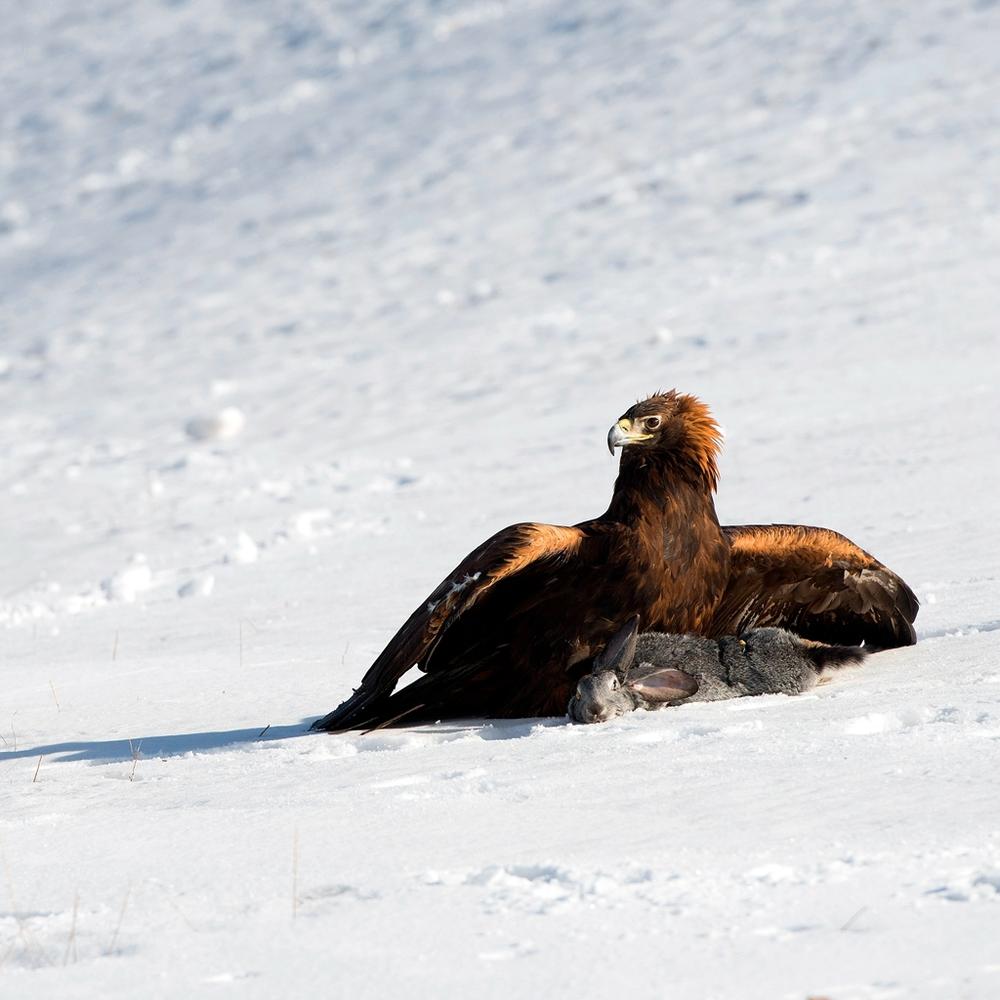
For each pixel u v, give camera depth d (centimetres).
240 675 3588
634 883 1599
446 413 8762
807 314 9831
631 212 14762
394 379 10119
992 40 18412
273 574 5406
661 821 1841
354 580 5012
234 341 12725
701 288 11338
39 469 8888
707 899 1521
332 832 1927
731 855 1678
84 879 1817
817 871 1590
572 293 12031
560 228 14712
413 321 12169
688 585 2912
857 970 1311
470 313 12044
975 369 7538
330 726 2867
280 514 6731
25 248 19925
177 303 14900
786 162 15350
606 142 17912
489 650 2998
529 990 1320
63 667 3969
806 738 2230
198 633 4403
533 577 2891
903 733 2184
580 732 2522
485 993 1321
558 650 2911
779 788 1934
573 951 1402
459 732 2780
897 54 18625
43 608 5388
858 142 15512
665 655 2839
